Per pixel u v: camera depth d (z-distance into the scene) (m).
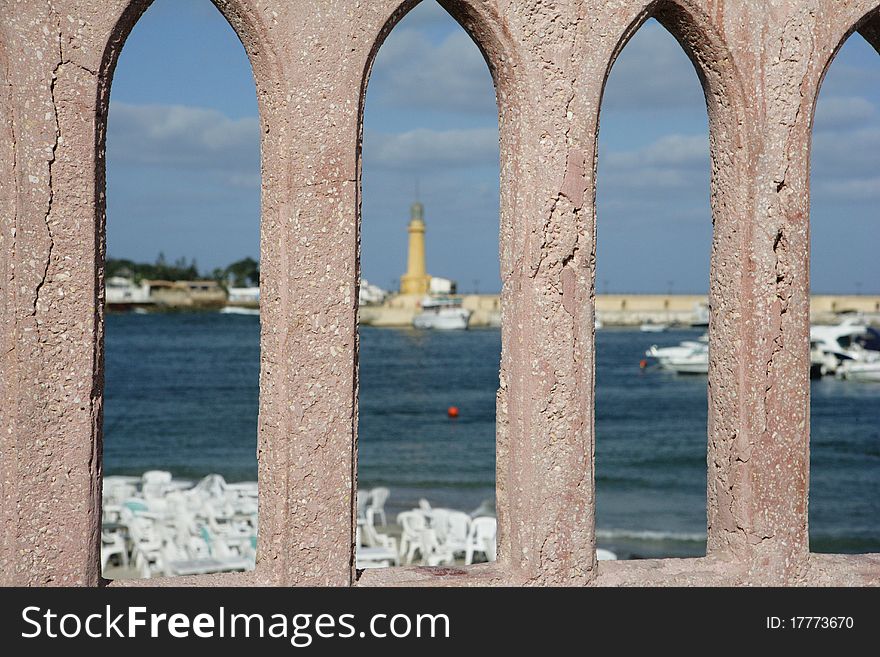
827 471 67.81
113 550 28.92
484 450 78.50
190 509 29.92
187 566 24.86
